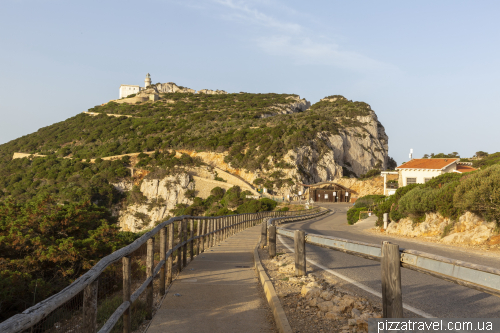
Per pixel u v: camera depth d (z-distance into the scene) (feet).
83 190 285.43
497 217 50.29
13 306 25.85
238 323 18.04
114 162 346.74
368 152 464.24
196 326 17.62
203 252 43.73
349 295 20.95
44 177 328.29
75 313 18.56
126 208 306.14
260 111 552.41
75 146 443.73
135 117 550.77
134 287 27.43
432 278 27.96
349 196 319.47
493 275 10.19
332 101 636.48
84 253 33.68
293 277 26.25
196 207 289.33
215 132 428.15
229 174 329.93
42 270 32.63
